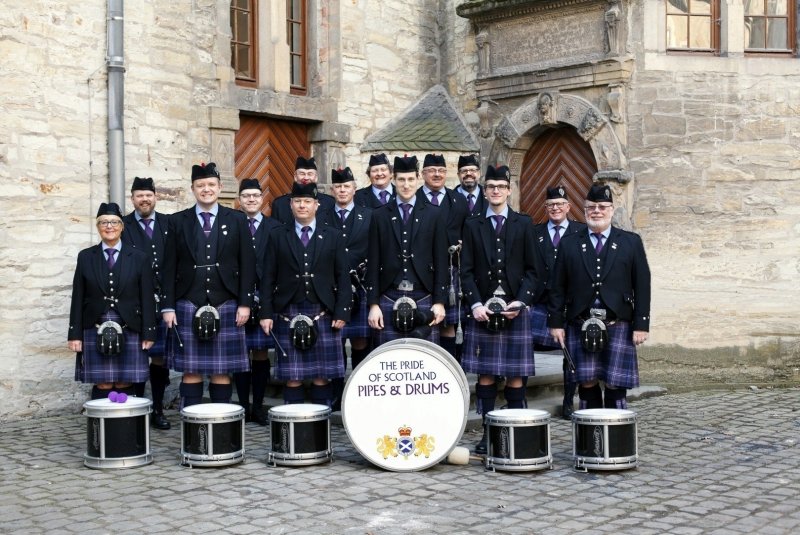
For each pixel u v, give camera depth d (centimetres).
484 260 656
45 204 795
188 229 693
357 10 1066
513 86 1052
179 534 473
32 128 786
